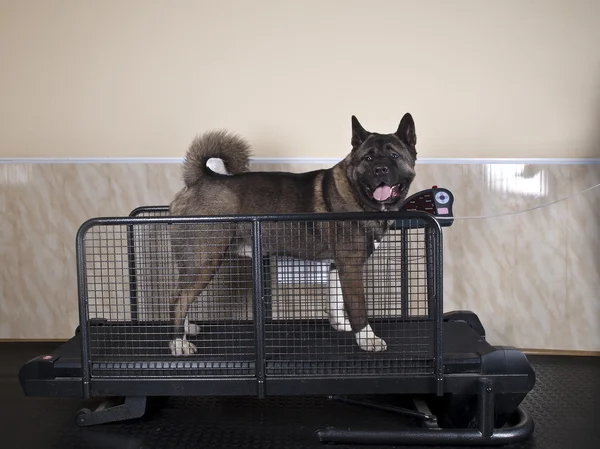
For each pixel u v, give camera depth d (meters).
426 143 3.77
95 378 2.55
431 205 3.02
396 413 2.80
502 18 3.69
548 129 3.71
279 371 2.55
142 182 3.85
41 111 3.90
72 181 3.87
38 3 3.86
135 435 2.61
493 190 3.71
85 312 2.53
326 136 3.80
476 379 2.49
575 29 3.66
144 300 3.29
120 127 3.87
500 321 3.78
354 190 2.83
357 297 2.75
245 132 3.82
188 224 2.77
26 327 3.95
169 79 3.83
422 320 3.06
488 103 3.72
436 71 3.73
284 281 3.04
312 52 3.77
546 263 3.72
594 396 3.04
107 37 3.84
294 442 2.52
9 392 3.15
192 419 2.78
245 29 3.79
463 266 3.76
